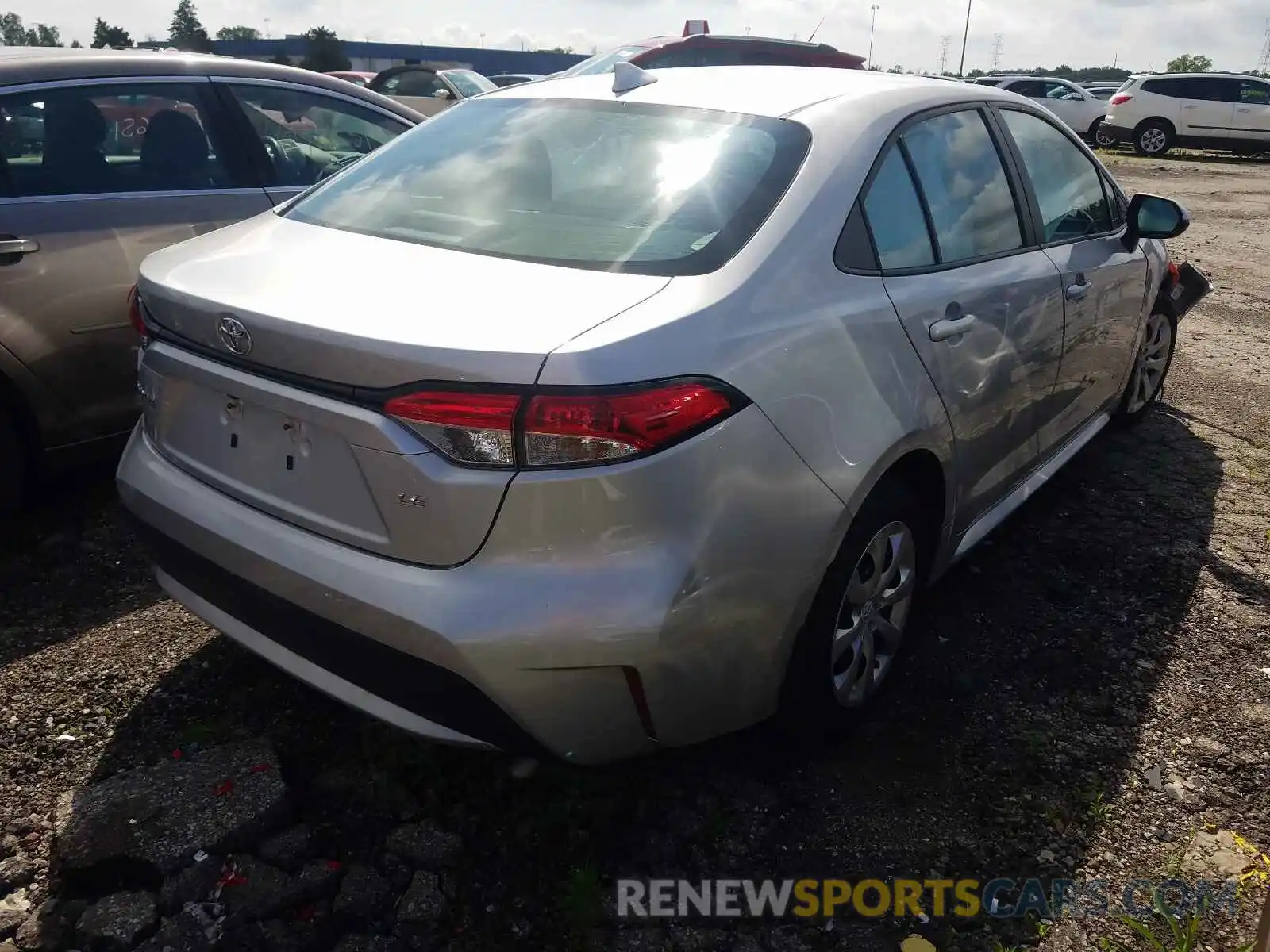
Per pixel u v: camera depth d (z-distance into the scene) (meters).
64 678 2.85
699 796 2.49
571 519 1.89
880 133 2.69
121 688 2.81
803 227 2.36
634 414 1.87
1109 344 3.96
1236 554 3.74
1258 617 3.33
